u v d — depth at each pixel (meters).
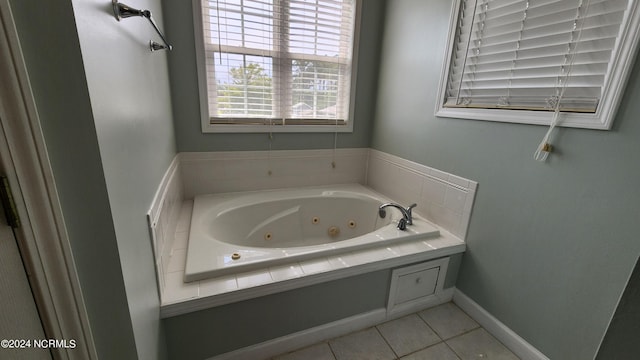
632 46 0.90
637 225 0.94
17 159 0.50
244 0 1.81
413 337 1.48
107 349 0.72
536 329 1.29
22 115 0.49
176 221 1.61
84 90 0.55
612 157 0.98
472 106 1.49
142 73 1.01
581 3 1.03
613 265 1.01
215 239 1.54
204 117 1.90
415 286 1.59
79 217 0.61
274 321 1.29
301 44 2.03
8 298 0.52
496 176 1.41
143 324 0.83
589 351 1.10
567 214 1.13
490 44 1.39
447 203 1.70
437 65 1.67
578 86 1.06
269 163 2.16
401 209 1.70
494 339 1.48
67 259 0.60
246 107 2.01
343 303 1.42
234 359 1.26
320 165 2.33
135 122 0.88
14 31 0.46
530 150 1.24
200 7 1.71
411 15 1.85
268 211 2.03
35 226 0.54
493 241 1.46
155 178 1.14
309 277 1.27
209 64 1.86
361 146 2.42
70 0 0.51
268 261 1.29
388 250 1.50
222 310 1.17
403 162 2.03
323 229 2.21
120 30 0.77
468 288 1.65
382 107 2.22
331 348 1.40
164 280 1.14
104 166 0.61
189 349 1.17
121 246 0.68
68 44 0.52
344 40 2.15
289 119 2.14
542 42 1.17
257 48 1.92
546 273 1.23
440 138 1.71
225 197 2.02
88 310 0.67
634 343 0.62
